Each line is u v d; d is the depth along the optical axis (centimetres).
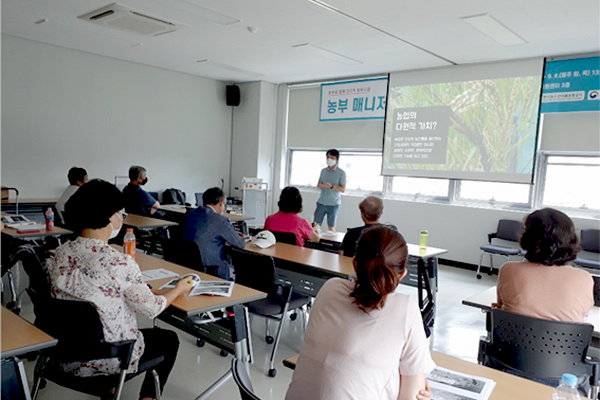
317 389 117
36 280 202
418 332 120
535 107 543
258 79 784
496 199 611
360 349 116
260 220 706
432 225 648
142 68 703
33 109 598
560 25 419
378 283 117
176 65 701
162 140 743
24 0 432
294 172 830
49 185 623
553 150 552
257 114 805
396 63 611
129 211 529
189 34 519
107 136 675
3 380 145
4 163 582
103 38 561
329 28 471
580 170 544
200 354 304
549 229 184
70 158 640
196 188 803
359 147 728
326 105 756
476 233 607
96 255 172
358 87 714
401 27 453
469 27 440
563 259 185
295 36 507
